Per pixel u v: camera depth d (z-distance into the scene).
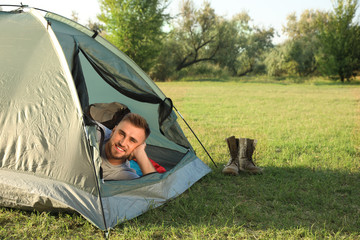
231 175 4.28
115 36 28.83
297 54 36.12
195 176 4.06
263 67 41.72
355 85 23.39
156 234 2.78
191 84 24.88
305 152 5.56
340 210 3.25
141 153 3.62
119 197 3.09
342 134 6.92
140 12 28.72
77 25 3.90
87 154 2.96
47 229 2.79
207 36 35.81
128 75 3.83
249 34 42.09
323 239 2.76
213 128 7.55
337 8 26.86
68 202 2.93
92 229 2.81
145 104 4.70
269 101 13.23
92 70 4.65
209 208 3.26
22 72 3.26
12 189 3.07
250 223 3.01
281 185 3.90
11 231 2.76
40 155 3.09
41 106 3.13
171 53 34.56
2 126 3.17
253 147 4.46
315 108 11.18
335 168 4.60
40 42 3.37
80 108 3.03
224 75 35.47
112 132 3.62
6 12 3.97
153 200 3.32
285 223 2.97
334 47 27.05
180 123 8.13
